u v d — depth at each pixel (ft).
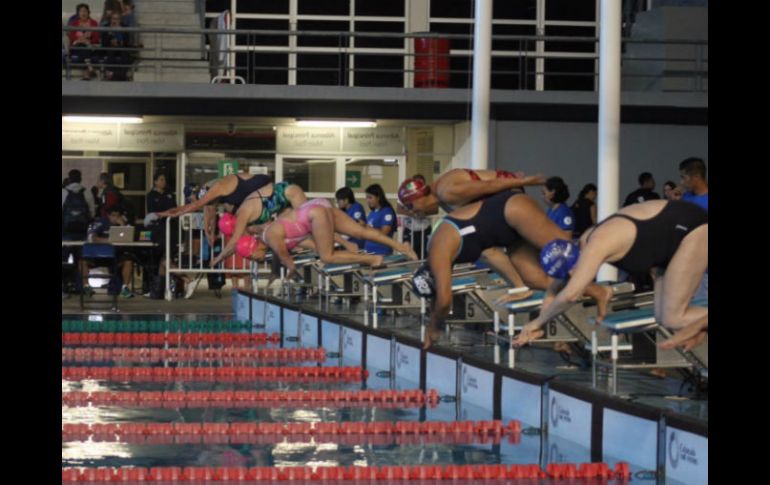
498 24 130.82
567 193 62.95
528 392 48.11
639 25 116.16
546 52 131.64
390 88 107.04
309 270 96.63
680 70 111.55
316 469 39.11
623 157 109.60
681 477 36.96
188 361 71.87
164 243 107.45
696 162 50.08
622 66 117.70
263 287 108.37
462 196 46.91
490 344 60.90
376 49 131.23
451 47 130.52
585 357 53.01
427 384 59.93
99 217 106.83
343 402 55.77
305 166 117.50
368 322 72.28
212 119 114.42
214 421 49.62
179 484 37.91
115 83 105.91
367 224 86.63
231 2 130.41
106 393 56.54
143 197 117.19
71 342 81.56
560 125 109.29
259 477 38.70
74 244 102.53
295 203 85.92
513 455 42.47
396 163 116.98
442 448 43.96
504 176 47.70
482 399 53.16
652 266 38.42
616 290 49.49
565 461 41.39
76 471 38.52
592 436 42.83
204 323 90.63
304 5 130.52
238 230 86.84
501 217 46.24
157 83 106.42
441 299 46.39
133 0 120.98
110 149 115.55
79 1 122.52
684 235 37.88
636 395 42.27
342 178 117.19
